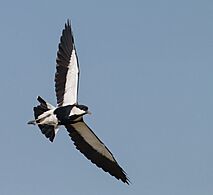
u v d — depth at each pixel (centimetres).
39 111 2194
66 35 2266
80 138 2228
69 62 2244
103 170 2258
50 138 2175
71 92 2214
